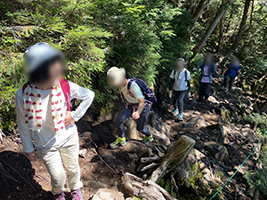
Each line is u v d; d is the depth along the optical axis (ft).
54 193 6.96
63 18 9.04
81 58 9.23
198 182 10.73
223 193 11.66
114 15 11.78
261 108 25.46
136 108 10.51
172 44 21.63
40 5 8.62
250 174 12.87
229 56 38.70
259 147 18.79
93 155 10.58
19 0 8.10
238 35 37.52
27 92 5.08
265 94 33.17
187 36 27.12
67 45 8.41
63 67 5.01
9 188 7.71
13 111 8.91
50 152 5.94
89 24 10.14
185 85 17.46
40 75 4.70
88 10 9.82
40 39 8.25
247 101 29.17
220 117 21.89
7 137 9.05
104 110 13.64
